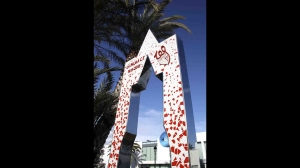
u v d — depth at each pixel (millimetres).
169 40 6172
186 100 5301
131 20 11961
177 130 5070
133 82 7188
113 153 6781
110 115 10250
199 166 4566
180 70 5559
